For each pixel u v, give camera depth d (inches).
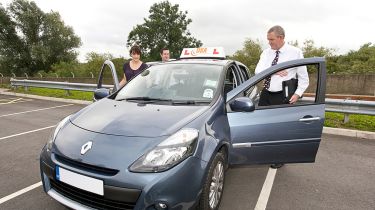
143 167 82.0
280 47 144.9
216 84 124.1
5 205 112.1
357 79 676.1
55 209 109.7
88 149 87.5
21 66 1596.9
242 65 175.9
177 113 102.6
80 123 102.3
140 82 138.3
